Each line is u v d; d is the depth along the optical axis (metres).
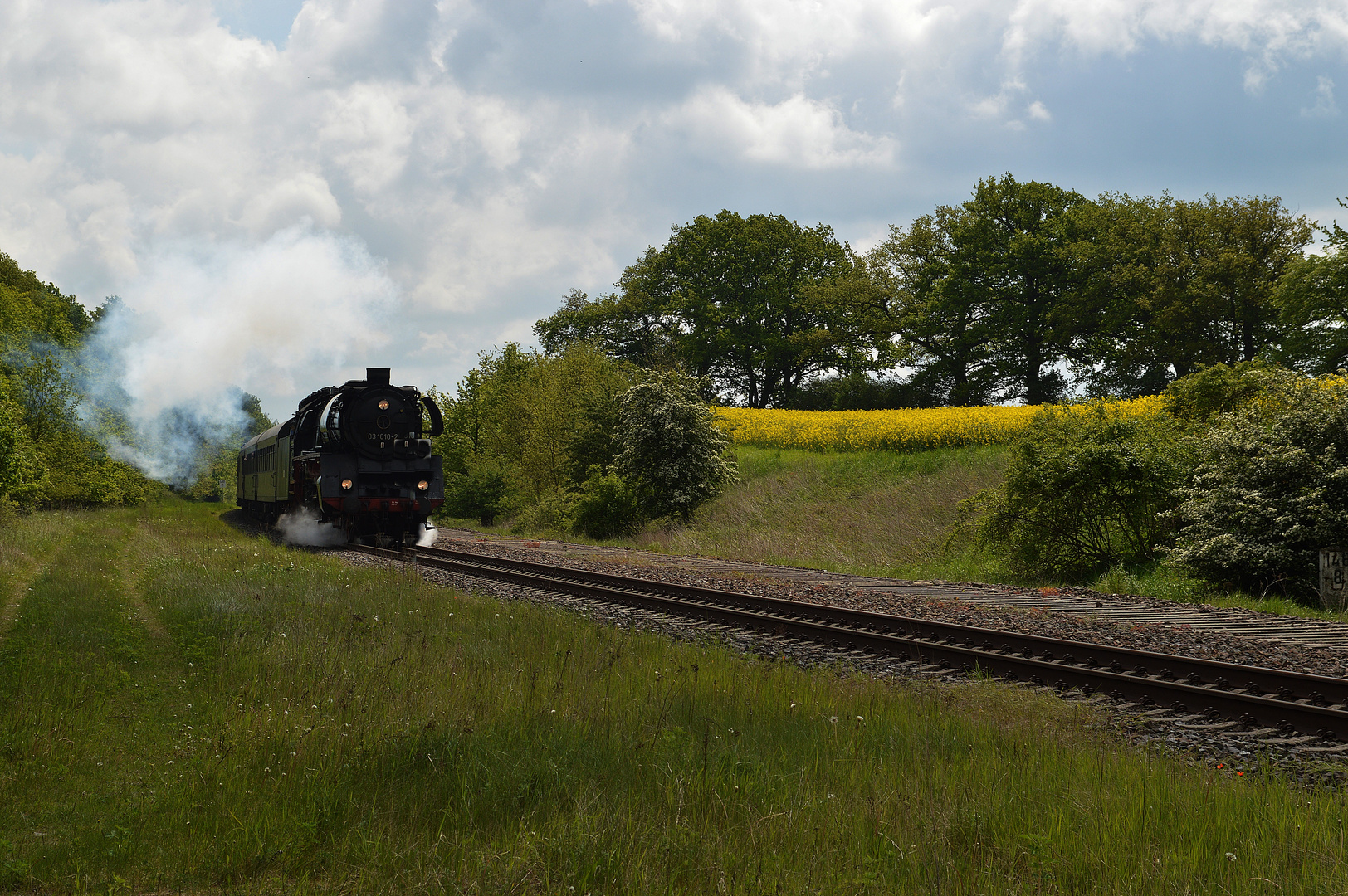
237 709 6.68
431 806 4.67
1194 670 8.04
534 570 18.22
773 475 33.28
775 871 3.90
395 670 7.93
